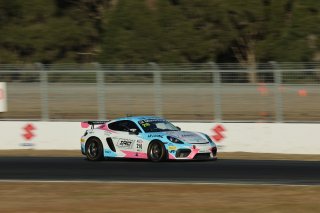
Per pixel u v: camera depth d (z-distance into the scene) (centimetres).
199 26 12912
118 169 5072
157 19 12762
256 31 13025
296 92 6775
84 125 6681
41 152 6925
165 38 12675
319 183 4175
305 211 3212
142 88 7312
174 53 12606
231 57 13538
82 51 13825
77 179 4544
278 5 13012
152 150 5606
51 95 7500
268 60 12925
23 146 7331
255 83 6931
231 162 5538
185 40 12631
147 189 4003
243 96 6938
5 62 13162
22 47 13325
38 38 13325
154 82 7288
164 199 3641
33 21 13700
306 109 6706
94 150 5900
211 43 12712
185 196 3728
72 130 7206
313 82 6750
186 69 7300
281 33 12962
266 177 4500
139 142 5678
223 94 7006
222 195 3744
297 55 12319
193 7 12838
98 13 14300
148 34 12681
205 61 12825
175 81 7212
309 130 6512
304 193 3741
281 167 5116
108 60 12825
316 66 6912
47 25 13462
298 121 6681
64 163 5631
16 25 13562
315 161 5681
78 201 3625
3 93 7581
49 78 7525
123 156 5762
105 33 13112
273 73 6894
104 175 4728
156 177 4556
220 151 6794
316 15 12556
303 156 6247
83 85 7438
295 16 12544
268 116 6831
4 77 7631
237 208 3322
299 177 4488
